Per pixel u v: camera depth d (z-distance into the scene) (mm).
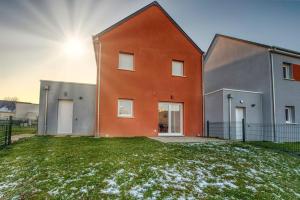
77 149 8102
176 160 6930
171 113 14109
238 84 17250
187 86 14562
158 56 14023
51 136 12562
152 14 14211
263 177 6301
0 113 46062
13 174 5594
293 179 6574
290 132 15031
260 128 15000
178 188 4914
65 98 14227
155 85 13719
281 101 14977
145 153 7617
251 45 16250
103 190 4613
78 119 14273
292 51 15305
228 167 6766
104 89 12570
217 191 4965
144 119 13203
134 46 13500
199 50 15188
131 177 5316
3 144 9109
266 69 15055
